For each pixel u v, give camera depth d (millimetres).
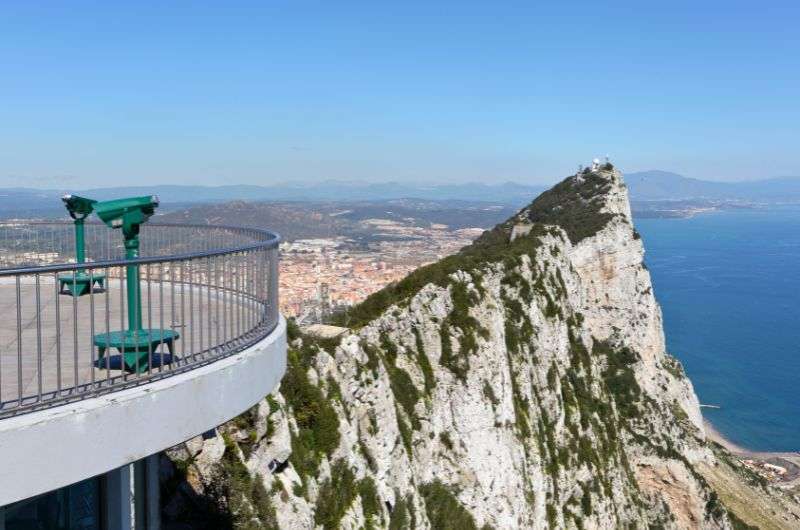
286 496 18484
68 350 10930
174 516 15039
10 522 9586
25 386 8859
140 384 8312
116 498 11211
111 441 7621
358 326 37875
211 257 10562
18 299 7199
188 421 8594
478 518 37219
